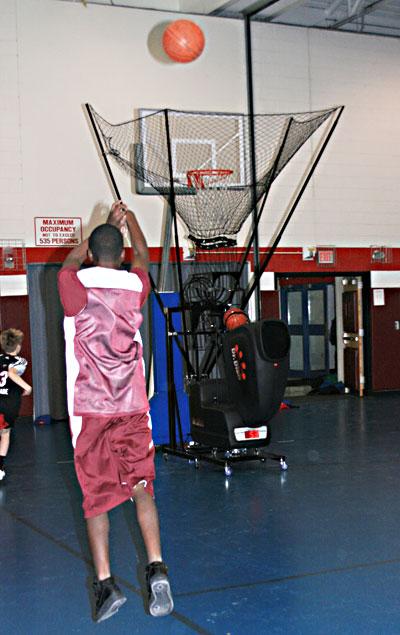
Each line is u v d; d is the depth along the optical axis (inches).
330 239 409.7
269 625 110.3
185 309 256.1
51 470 237.3
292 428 306.2
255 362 209.9
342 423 316.5
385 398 404.5
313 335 518.6
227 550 148.1
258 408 214.7
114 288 112.0
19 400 225.0
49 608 120.3
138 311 114.7
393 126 422.6
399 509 175.5
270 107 394.0
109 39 362.3
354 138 413.7
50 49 352.8
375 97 418.0
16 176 349.1
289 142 384.5
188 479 215.9
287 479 211.6
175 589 127.0
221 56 383.9
